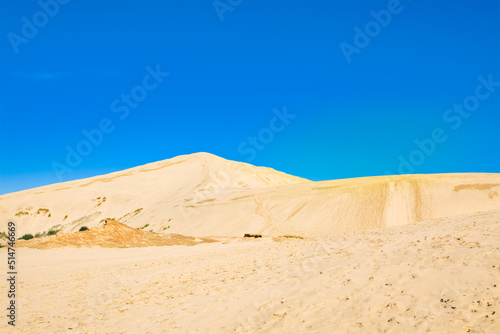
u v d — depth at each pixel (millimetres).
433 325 5285
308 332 6023
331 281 8164
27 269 16219
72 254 20281
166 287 11156
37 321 9125
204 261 15125
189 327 7340
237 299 8461
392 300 6418
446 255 7961
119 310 9320
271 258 13047
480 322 5047
